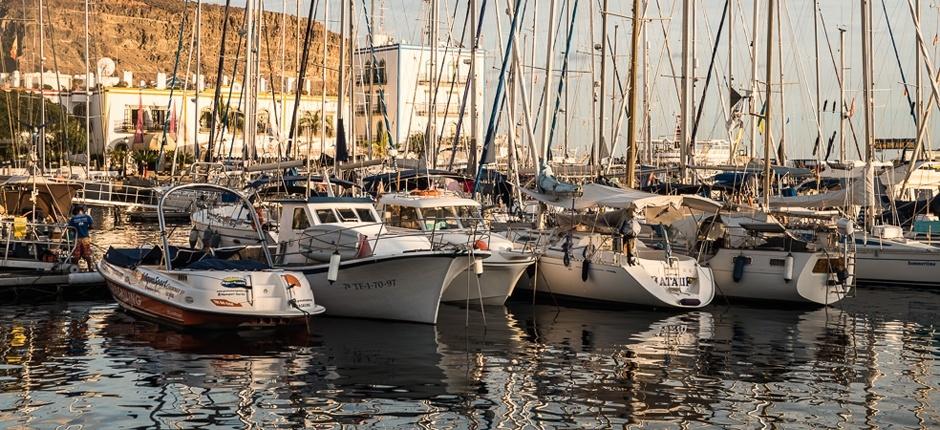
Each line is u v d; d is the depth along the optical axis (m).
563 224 26.80
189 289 20.09
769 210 26.22
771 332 21.11
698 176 40.25
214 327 20.08
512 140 33.84
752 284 24.92
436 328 21.14
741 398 15.23
